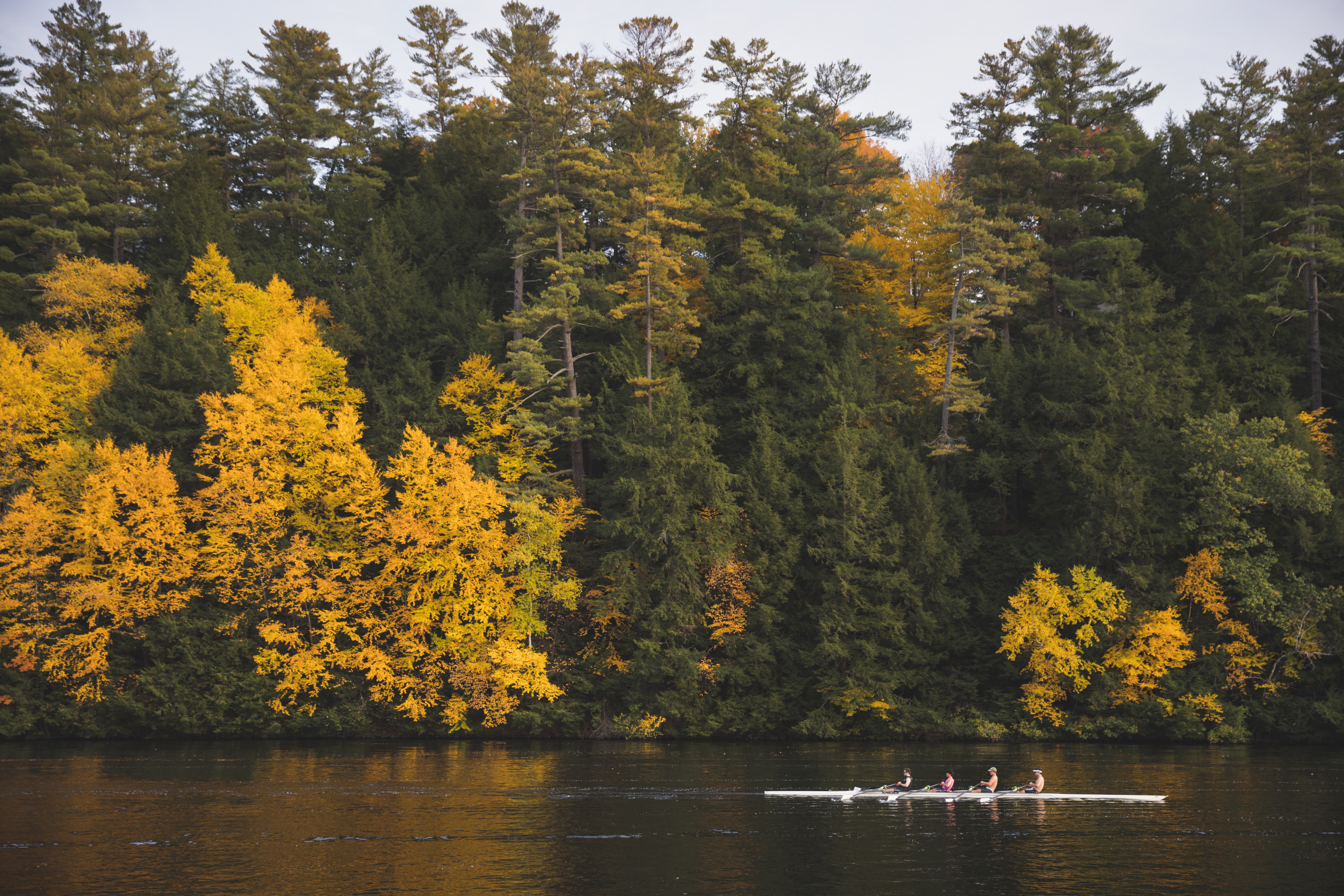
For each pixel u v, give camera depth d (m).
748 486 52.50
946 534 53.22
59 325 63.44
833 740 49.66
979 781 34.19
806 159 68.31
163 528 50.38
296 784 33.31
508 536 51.59
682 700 49.78
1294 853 22.22
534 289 70.38
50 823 25.91
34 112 74.12
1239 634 47.78
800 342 59.69
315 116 83.69
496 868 20.61
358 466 51.31
